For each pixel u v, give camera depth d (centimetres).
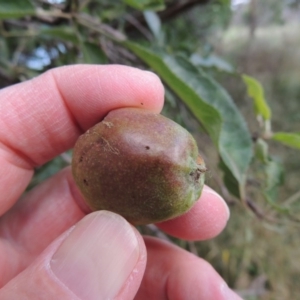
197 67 11
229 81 41
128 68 9
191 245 17
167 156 7
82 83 9
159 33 16
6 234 10
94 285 7
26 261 10
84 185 7
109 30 12
